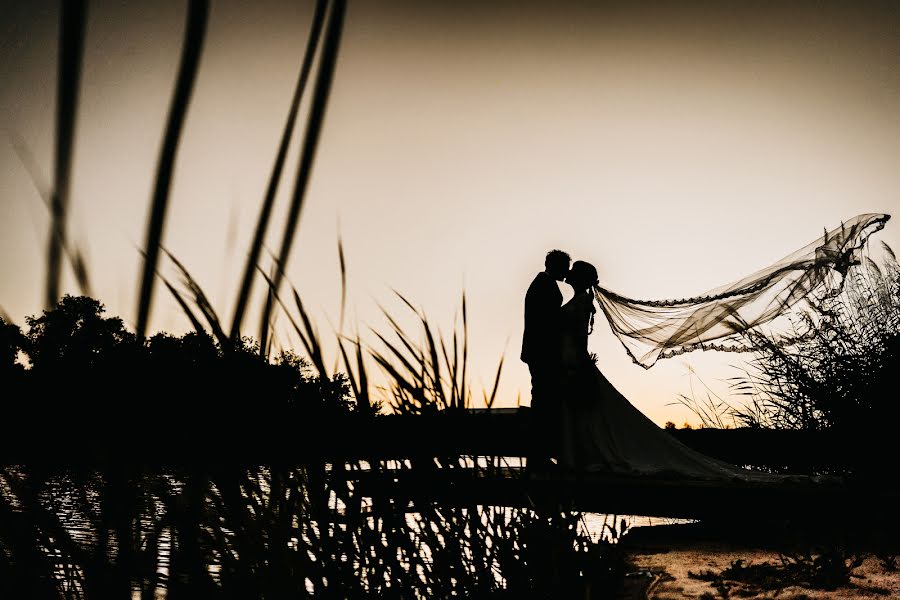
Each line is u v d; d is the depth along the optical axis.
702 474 5.62
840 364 5.33
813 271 5.42
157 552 0.58
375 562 1.20
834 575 3.25
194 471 0.61
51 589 0.53
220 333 0.47
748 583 3.22
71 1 0.32
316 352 0.80
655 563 3.72
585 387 5.88
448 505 1.38
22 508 0.52
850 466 5.24
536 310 6.10
